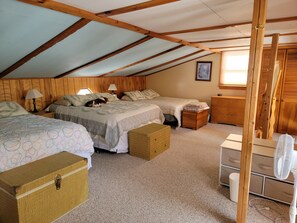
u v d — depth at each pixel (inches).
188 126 210.8
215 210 87.5
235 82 232.4
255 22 65.1
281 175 63.6
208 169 123.5
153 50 173.3
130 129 148.6
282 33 134.3
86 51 139.1
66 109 164.1
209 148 157.8
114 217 83.0
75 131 108.0
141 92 253.0
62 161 88.3
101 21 100.6
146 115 167.6
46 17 89.4
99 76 219.6
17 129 99.5
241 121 219.1
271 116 147.7
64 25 99.3
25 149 87.2
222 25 117.1
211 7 87.7
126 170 121.5
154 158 138.9
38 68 148.9
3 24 87.4
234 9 90.3
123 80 253.0
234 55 227.3
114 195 97.1
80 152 111.3
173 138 181.8
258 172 94.2
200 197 96.2
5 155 81.2
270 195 93.4
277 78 143.3
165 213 85.5
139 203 91.6
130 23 112.4
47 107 175.2
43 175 76.3
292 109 188.9
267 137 141.8
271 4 83.0
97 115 146.9
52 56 134.6
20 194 69.4
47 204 77.8
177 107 207.5
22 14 83.6
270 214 85.2
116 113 148.9
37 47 116.5
